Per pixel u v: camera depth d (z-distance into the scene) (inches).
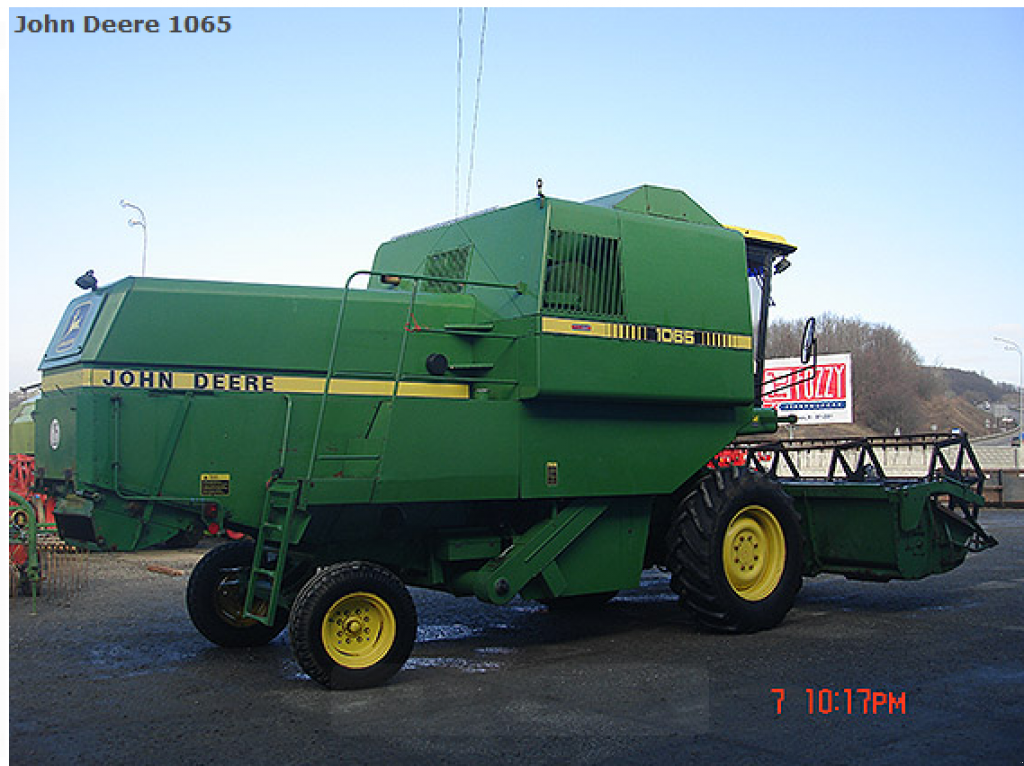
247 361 285.3
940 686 253.4
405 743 209.9
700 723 222.2
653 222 331.9
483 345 314.8
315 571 301.7
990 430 3865.7
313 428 284.8
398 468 274.5
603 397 307.9
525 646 313.7
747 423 357.1
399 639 262.2
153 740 213.9
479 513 310.8
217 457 273.4
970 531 393.1
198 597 305.1
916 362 2479.1
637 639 323.6
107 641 322.7
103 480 262.2
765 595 334.3
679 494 354.0
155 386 272.5
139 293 275.4
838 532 384.2
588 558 316.8
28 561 404.5
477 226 331.6
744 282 352.8
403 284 362.6
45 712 236.8
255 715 232.7
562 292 303.6
